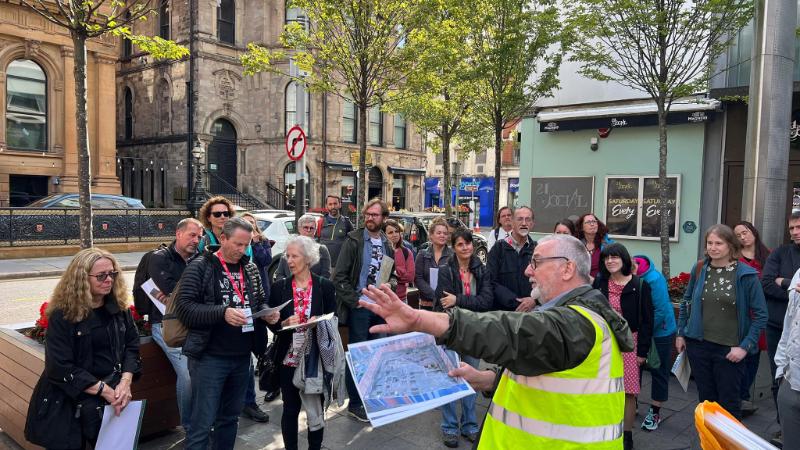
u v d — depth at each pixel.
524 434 2.02
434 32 10.43
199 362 3.63
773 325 5.07
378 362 2.58
